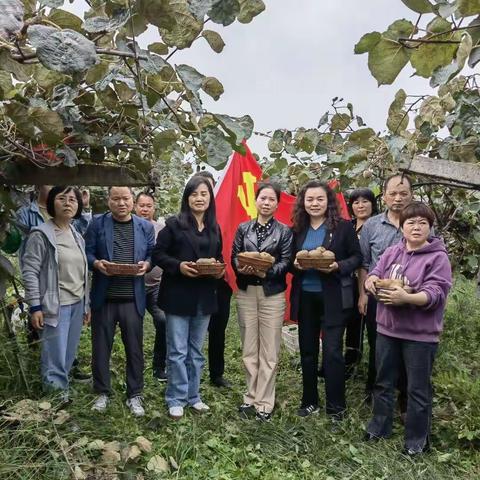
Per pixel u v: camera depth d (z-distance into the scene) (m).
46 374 3.37
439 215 5.22
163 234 3.70
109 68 2.09
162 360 4.55
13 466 2.45
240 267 3.71
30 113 2.11
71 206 3.47
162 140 2.45
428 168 2.94
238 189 4.75
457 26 1.23
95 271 3.67
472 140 3.10
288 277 5.37
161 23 1.57
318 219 3.91
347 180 4.30
